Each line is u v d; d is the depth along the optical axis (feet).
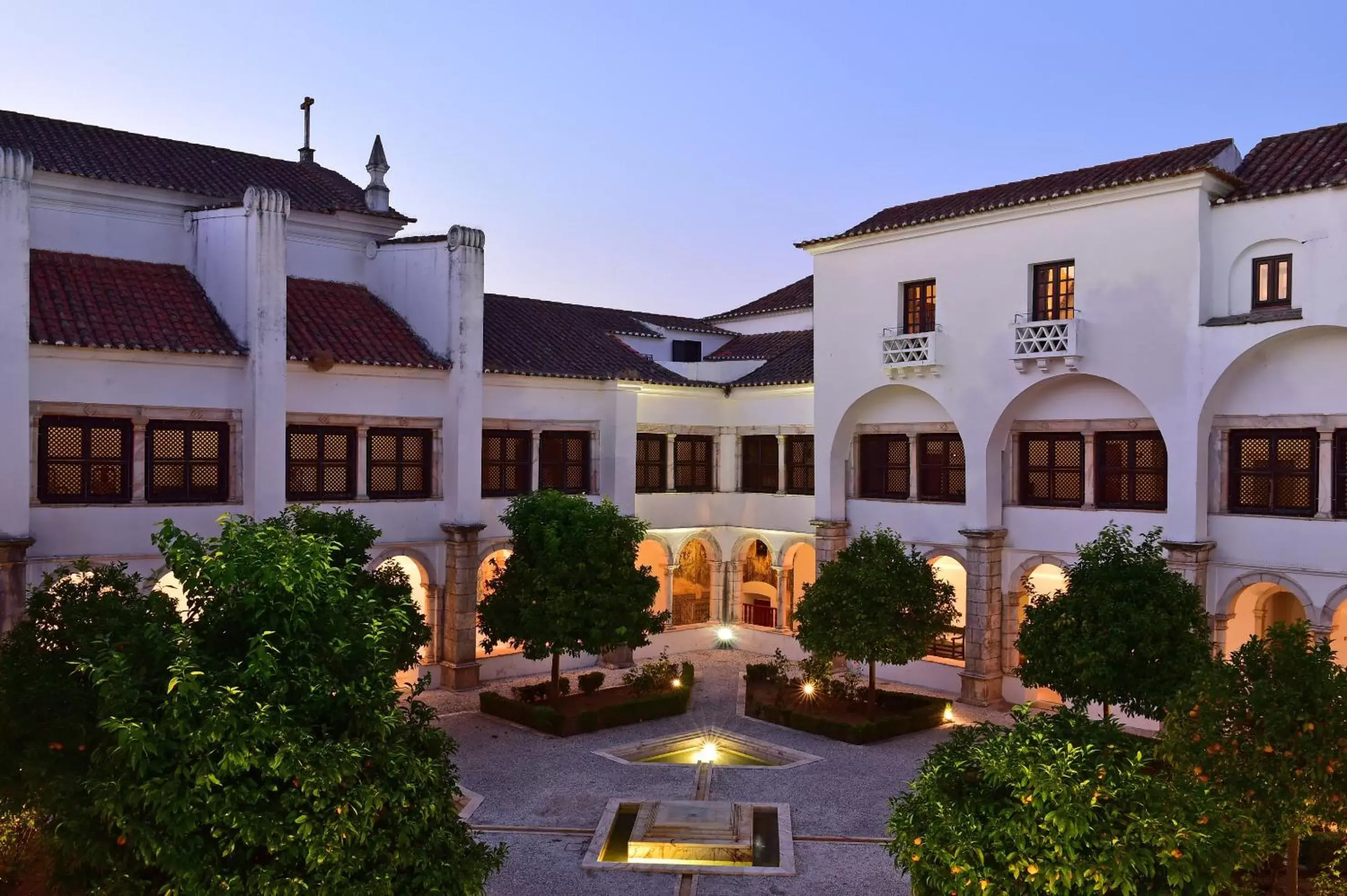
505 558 99.25
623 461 99.91
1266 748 40.55
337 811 30.35
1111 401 79.97
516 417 93.81
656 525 106.83
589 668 98.48
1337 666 43.06
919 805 35.04
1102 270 77.71
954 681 89.92
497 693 81.61
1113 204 77.00
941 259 87.81
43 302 71.31
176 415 73.82
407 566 93.76
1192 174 71.67
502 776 66.28
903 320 91.30
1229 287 72.54
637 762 70.79
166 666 31.45
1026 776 32.27
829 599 78.54
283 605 32.53
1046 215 80.74
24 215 65.57
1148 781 33.81
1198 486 73.67
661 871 51.80
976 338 85.51
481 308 88.84
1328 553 69.26
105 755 31.91
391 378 85.51
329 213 91.15
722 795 62.95
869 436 97.25
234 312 77.97
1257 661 43.21
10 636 42.73
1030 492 86.12
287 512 76.13
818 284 97.66
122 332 71.87
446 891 33.37
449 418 88.17
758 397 109.09
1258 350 71.41
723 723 79.87
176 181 83.92
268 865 30.35
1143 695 61.11
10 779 39.11
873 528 95.71
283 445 77.10
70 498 69.92
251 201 75.51
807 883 50.52
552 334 106.01
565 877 51.01
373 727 32.37
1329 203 67.26
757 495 109.29
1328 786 40.04
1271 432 72.54
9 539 64.49
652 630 82.02
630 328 120.26
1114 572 64.80
